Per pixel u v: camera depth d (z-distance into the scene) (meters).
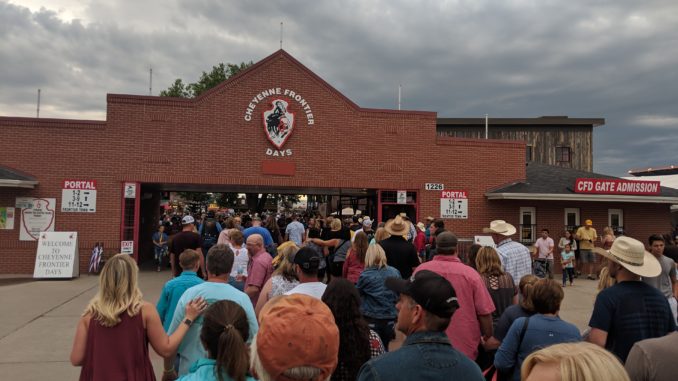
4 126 15.80
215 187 20.36
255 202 37.34
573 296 13.27
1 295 12.02
